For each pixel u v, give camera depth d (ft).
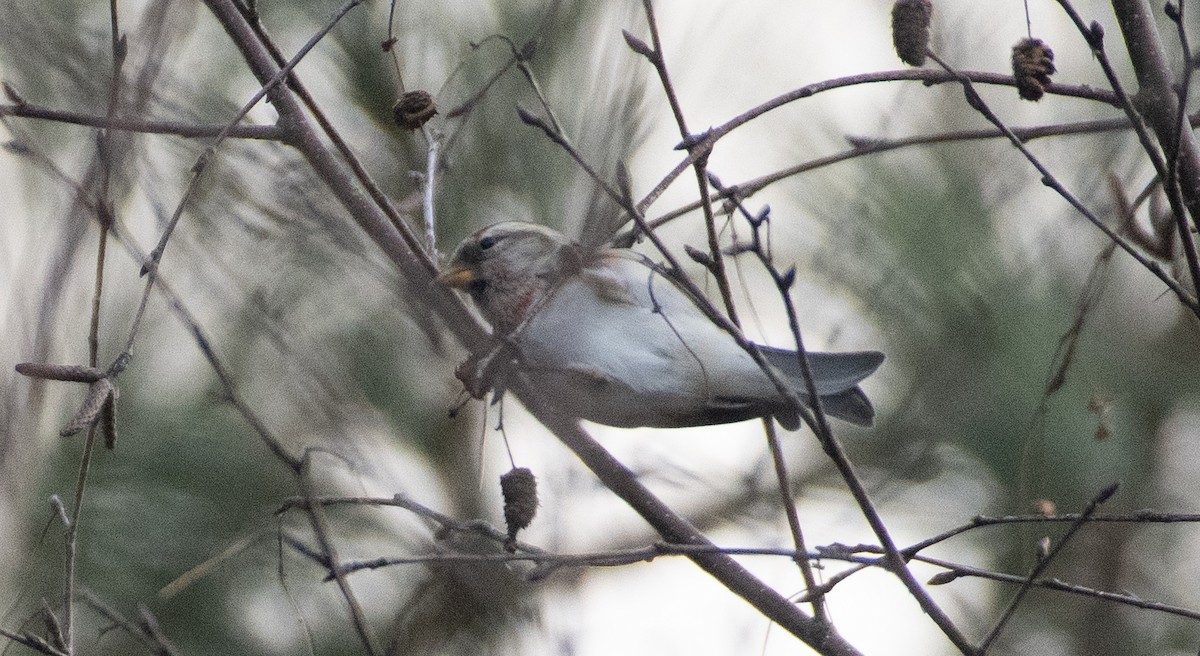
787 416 21.89
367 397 24.94
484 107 24.21
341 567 17.74
